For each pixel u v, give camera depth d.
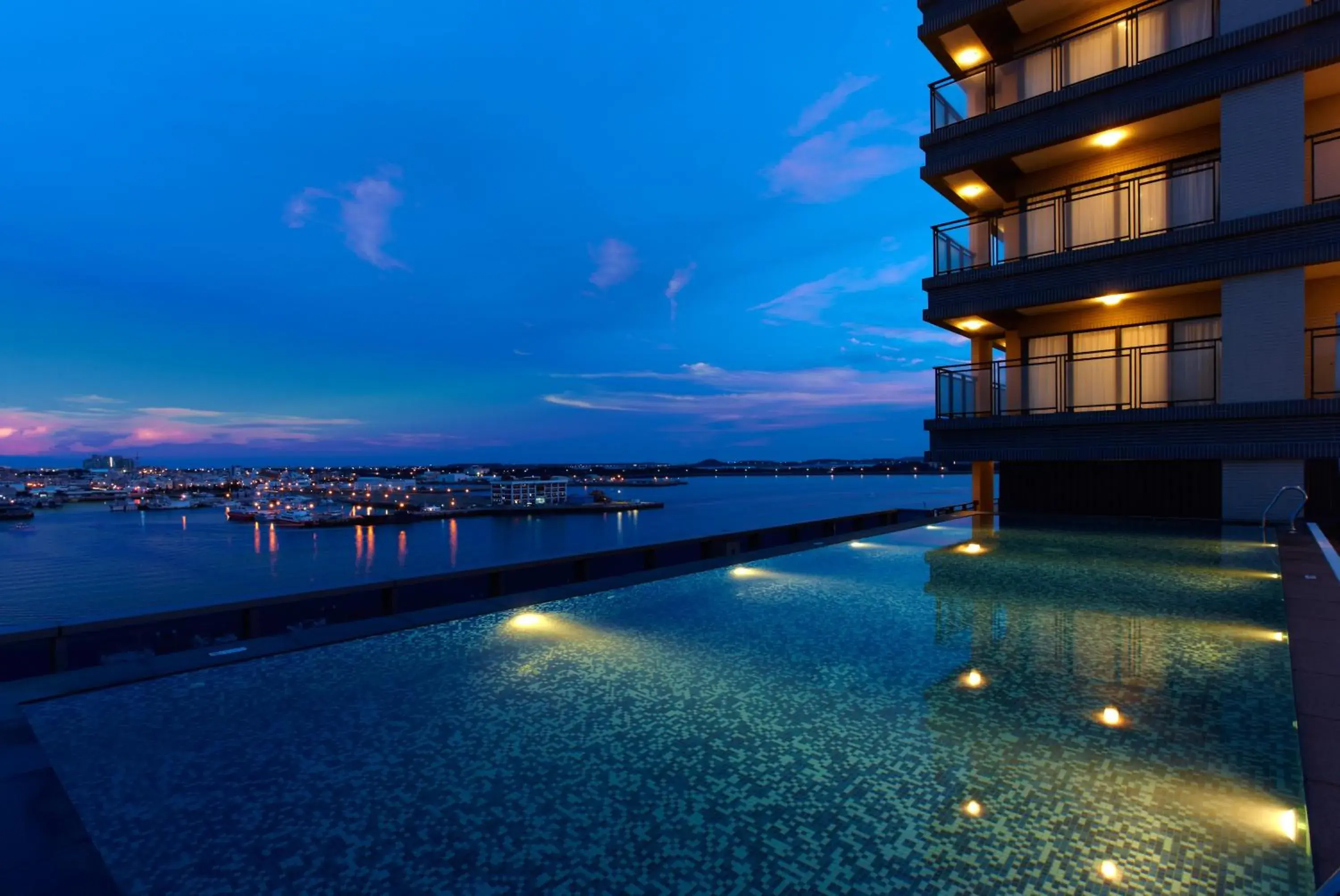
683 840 2.62
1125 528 12.35
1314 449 11.22
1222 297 12.34
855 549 10.57
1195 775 3.05
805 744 3.51
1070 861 2.40
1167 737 3.48
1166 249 12.90
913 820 2.73
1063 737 3.51
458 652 5.25
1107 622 5.92
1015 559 9.45
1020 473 15.93
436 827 2.74
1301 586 6.29
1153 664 4.70
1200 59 12.52
